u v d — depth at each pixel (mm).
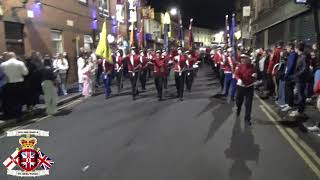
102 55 17000
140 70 16500
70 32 23016
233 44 19969
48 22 19844
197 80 24469
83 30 25453
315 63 12797
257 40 40750
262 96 15930
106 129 10562
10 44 16297
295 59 11672
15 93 12125
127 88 20859
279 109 12984
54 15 20641
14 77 12047
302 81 11320
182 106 14172
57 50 21328
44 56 17812
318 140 9086
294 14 21578
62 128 10883
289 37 23797
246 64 11141
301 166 7242
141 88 20266
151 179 6648
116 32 33531
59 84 17656
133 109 13773
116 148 8625
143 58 16375
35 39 18328
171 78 26391
